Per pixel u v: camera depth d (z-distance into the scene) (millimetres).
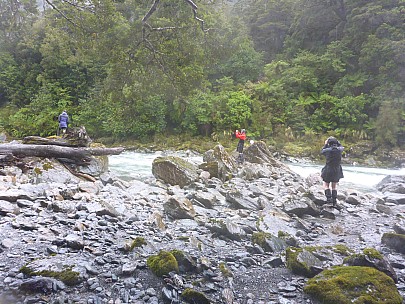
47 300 3232
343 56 33312
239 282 3912
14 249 4414
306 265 4152
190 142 30203
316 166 23516
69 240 4625
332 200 8469
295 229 6402
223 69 36531
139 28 11938
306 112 31547
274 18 45000
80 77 39312
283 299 3512
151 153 27938
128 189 9742
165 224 6238
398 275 4266
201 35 12953
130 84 13328
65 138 12555
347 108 29672
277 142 29109
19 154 10703
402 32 30109
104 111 33094
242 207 7844
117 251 4527
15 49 44375
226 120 30953
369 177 17953
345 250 4820
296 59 35281
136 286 3645
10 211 6012
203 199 7883
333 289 3506
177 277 3773
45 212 6270
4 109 40625
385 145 27750
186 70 12859
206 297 3389
